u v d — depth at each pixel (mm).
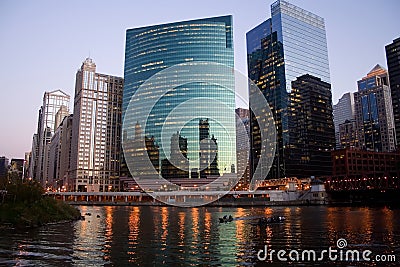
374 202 180250
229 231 56969
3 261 32812
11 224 59125
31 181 81250
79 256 35094
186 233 54188
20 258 34094
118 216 97438
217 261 33031
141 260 33375
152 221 78500
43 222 65312
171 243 43469
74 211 84688
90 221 76562
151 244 42656
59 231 55375
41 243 42969
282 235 51281
